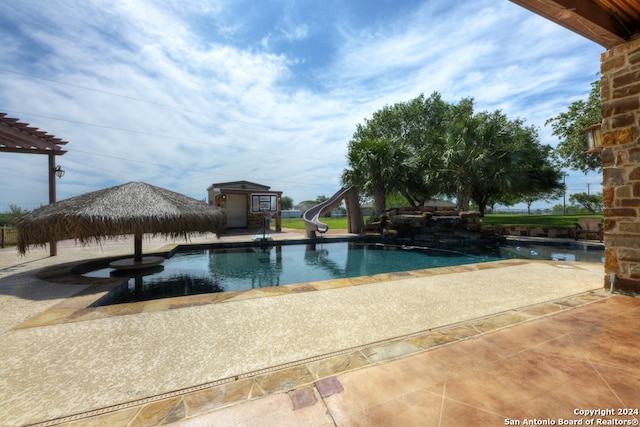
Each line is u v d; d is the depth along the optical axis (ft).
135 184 19.34
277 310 9.71
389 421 4.29
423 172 49.47
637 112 10.45
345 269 22.72
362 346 7.00
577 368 5.70
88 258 21.39
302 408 4.69
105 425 4.41
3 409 4.76
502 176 44.21
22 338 7.52
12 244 30.60
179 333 7.86
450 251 30.96
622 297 10.63
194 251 29.48
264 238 34.45
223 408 4.75
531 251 28.78
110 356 6.59
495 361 6.06
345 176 49.03
